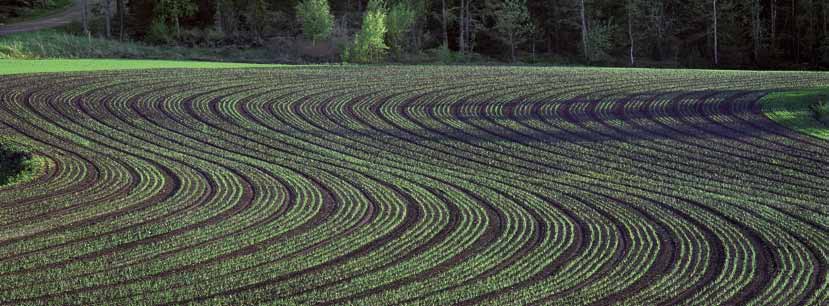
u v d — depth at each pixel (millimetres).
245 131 27062
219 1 58719
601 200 19453
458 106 32594
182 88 34344
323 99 33250
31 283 13008
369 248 15406
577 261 14867
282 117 29547
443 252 15266
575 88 37312
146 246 15070
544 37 68500
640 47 66250
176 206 17906
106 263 14070
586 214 18203
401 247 15523
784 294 13305
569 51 68125
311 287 13258
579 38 66875
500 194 19938
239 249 15117
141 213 17266
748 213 18359
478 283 13602
